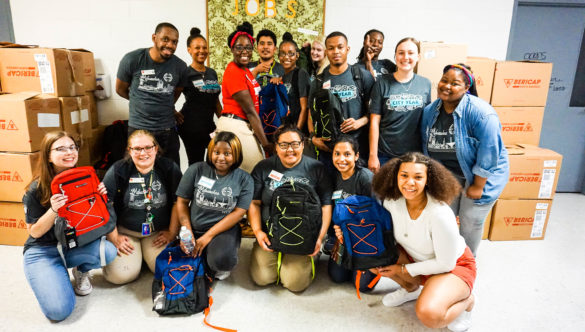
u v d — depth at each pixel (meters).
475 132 2.00
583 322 1.84
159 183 2.08
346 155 1.99
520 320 1.85
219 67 3.43
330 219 2.10
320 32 3.39
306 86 2.74
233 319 1.82
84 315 1.81
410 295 1.92
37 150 2.40
